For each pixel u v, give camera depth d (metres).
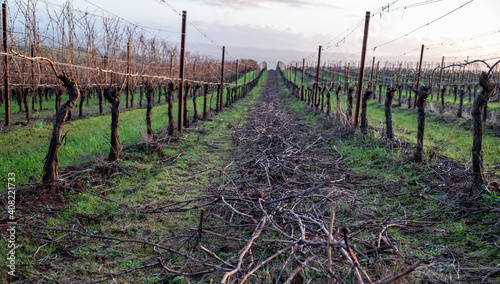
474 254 4.59
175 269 4.38
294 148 11.28
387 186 7.59
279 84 66.25
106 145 10.55
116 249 4.82
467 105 23.47
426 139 13.13
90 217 5.65
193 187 7.63
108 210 6.03
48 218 5.52
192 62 31.62
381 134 12.09
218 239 5.12
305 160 9.88
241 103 30.22
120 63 19.41
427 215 5.97
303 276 3.98
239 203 6.08
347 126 13.99
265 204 5.66
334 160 10.05
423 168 8.36
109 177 7.72
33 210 5.69
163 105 27.08
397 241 5.07
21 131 13.36
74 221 5.54
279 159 9.44
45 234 5.05
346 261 4.12
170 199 6.82
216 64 44.44
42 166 7.96
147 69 22.33
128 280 4.14
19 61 15.84
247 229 5.39
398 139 11.23
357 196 7.05
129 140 11.73
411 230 5.44
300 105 28.12
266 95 39.84
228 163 9.80
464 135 13.72
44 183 6.37
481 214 5.68
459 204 6.21
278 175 8.16
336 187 7.48
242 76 71.50
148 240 5.11
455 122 16.70
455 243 4.96
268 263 4.39
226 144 12.50
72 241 4.93
